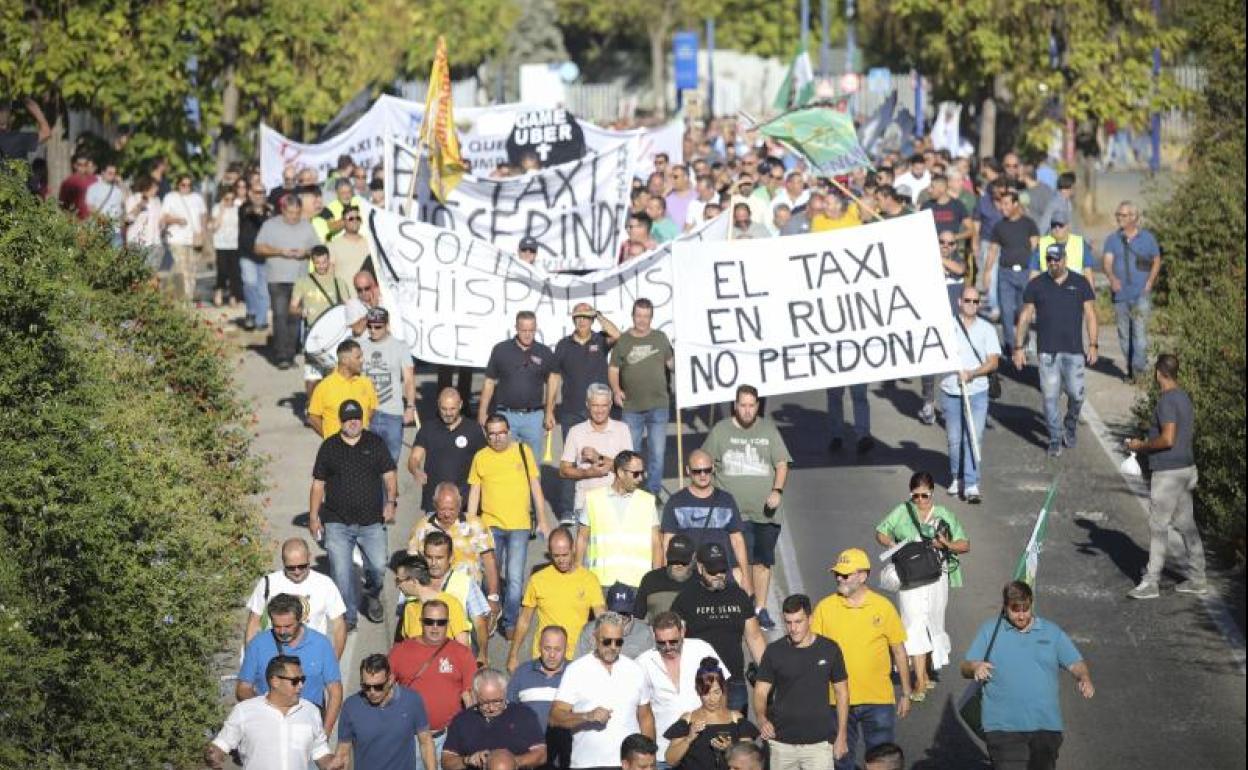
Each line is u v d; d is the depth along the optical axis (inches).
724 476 1777.8
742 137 4815.5
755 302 2154.3
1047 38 4296.3
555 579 1551.4
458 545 1621.6
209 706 1572.3
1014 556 2001.7
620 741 1366.9
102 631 1545.3
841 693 1389.0
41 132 2910.9
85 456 1606.8
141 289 2246.6
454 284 2378.2
